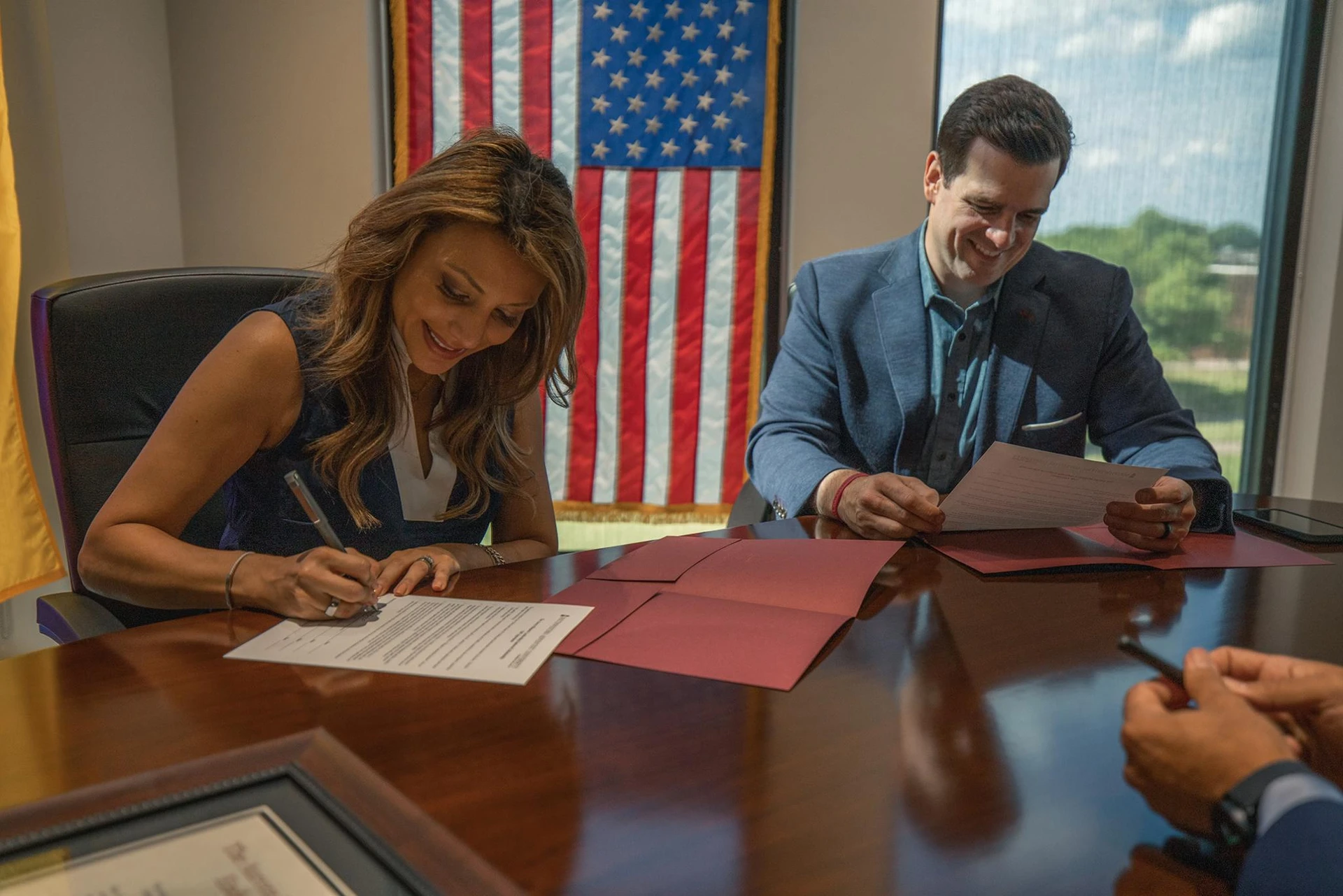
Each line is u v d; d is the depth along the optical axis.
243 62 2.70
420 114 2.76
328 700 0.71
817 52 2.69
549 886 0.48
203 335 1.32
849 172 2.74
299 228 2.76
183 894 0.46
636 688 0.74
